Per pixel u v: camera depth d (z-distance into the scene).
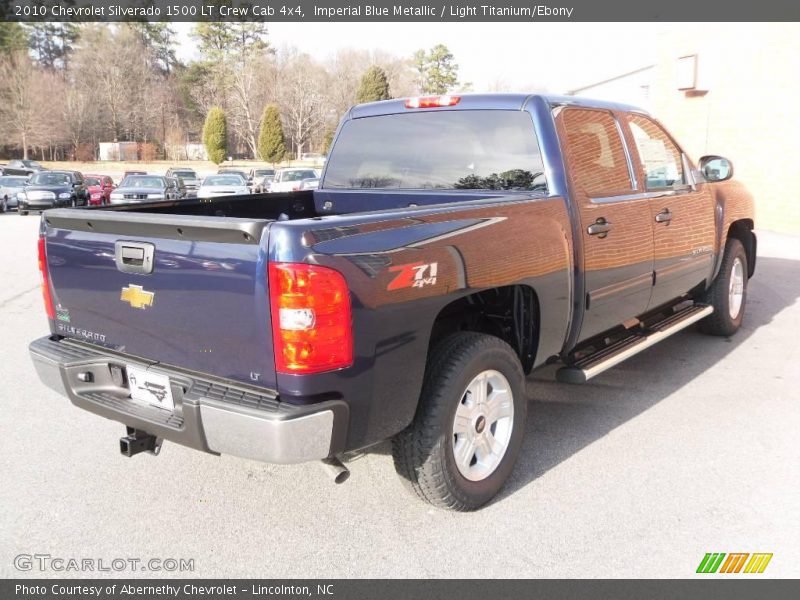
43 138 64.31
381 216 2.92
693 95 16.03
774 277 9.61
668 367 5.76
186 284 2.91
